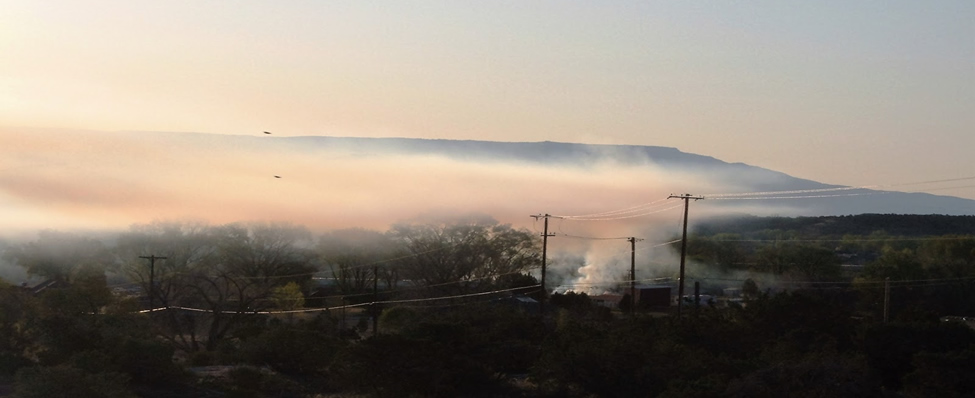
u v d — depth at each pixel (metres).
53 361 46.56
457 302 87.75
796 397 39.97
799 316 53.69
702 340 53.62
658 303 97.06
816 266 101.81
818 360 43.03
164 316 74.50
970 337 50.22
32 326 49.19
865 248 125.56
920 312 55.78
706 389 39.62
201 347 71.19
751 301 57.66
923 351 46.28
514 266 93.75
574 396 45.38
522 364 50.62
